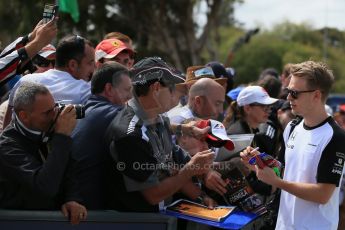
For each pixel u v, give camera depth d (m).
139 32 32.19
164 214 4.11
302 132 4.28
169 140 4.44
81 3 28.66
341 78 61.66
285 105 6.46
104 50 5.86
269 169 4.14
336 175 4.05
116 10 31.41
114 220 3.96
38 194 3.82
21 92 3.88
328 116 4.20
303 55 59.56
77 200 4.02
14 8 28.50
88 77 5.20
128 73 4.40
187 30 32.19
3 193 3.96
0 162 3.88
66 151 3.82
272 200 4.92
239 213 4.52
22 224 3.89
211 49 33.38
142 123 4.09
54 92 4.90
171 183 4.07
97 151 4.20
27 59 4.85
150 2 31.25
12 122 4.07
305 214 4.21
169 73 4.26
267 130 6.02
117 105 4.41
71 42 5.07
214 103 5.15
